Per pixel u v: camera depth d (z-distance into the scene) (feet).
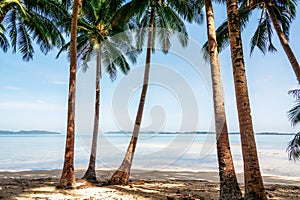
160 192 25.11
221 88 19.93
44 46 40.32
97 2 37.78
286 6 35.76
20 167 58.49
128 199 21.70
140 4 31.24
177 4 33.24
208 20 21.57
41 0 36.06
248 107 15.87
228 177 18.19
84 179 31.55
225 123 19.35
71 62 25.98
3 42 42.27
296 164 62.08
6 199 21.03
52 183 30.01
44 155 85.92
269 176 43.98
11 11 39.09
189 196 22.72
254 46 41.14
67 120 25.89
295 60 33.17
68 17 36.88
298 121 28.30
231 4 17.62
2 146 128.57
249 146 15.29
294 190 27.73
